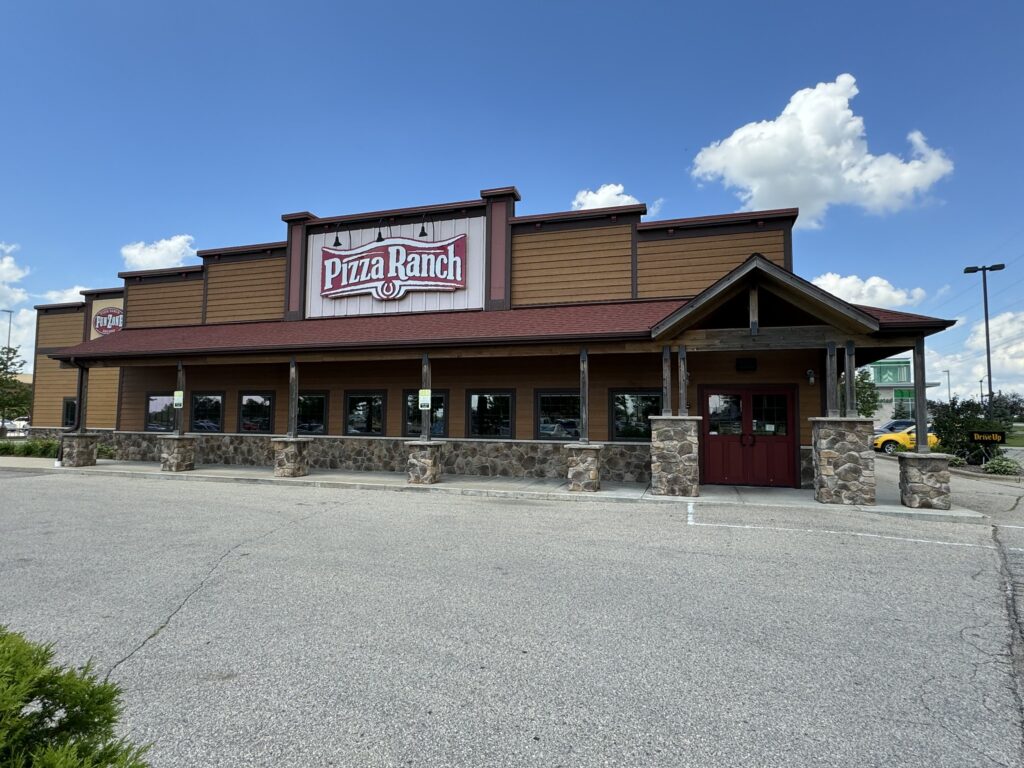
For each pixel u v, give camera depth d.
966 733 3.00
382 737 2.91
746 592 5.23
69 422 21.42
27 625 4.37
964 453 18.45
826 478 10.02
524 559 6.33
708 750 2.82
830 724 3.07
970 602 4.99
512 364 14.13
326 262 16.45
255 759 2.71
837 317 10.24
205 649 3.96
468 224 15.24
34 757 1.59
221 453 16.34
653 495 10.74
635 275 13.84
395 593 5.14
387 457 14.91
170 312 18.38
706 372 12.73
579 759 2.74
